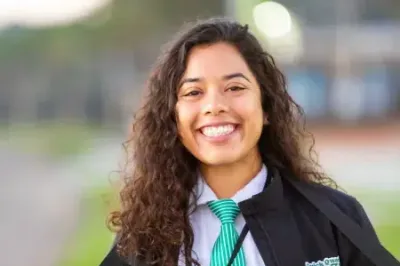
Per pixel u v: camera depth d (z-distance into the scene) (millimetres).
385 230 10945
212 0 45156
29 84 49500
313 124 36750
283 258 3129
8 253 10266
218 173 3270
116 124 42219
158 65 3432
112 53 48281
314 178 3580
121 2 47344
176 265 3189
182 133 3285
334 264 3182
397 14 43812
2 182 18859
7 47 49531
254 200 3182
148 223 3258
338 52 41000
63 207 14344
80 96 48031
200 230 3230
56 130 38594
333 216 3236
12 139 34781
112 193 3922
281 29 22469
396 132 32562
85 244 10586
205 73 3201
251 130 3203
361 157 22438
